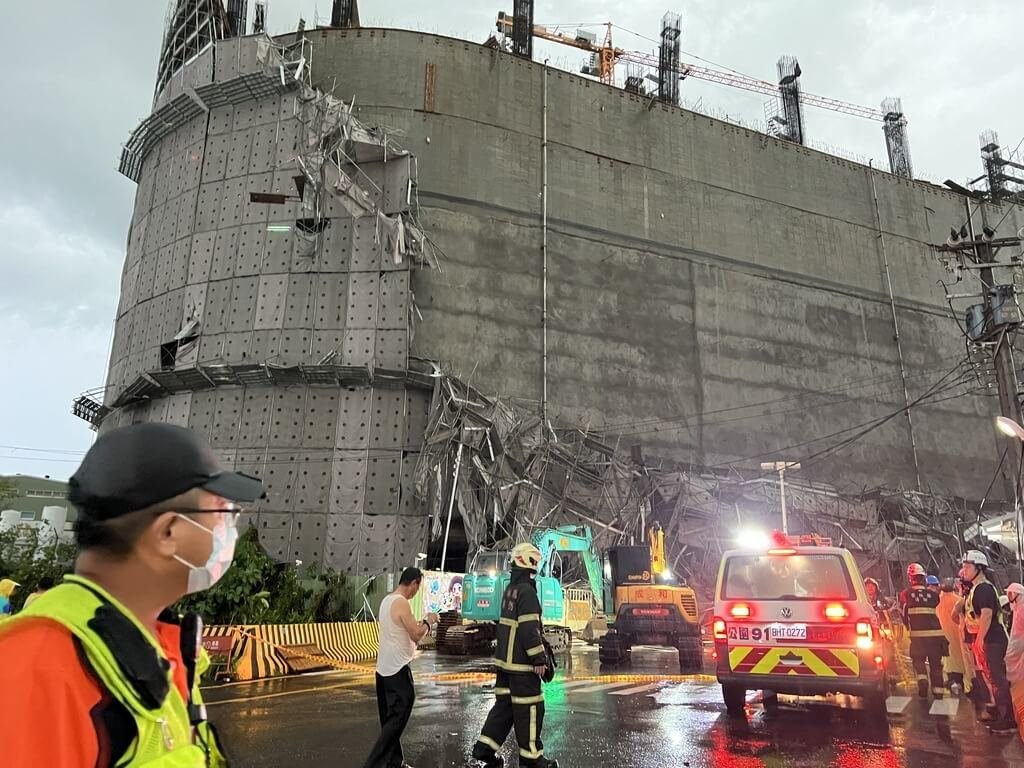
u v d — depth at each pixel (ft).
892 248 154.81
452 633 59.41
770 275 138.21
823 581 26.81
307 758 20.58
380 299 92.84
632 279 124.26
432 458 87.51
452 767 19.70
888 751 21.58
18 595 41.47
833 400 136.36
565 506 97.86
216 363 92.07
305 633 50.75
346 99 112.27
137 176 121.90
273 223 96.99
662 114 137.49
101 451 4.30
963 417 148.66
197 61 108.88
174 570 4.35
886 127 198.70
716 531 104.01
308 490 86.22
